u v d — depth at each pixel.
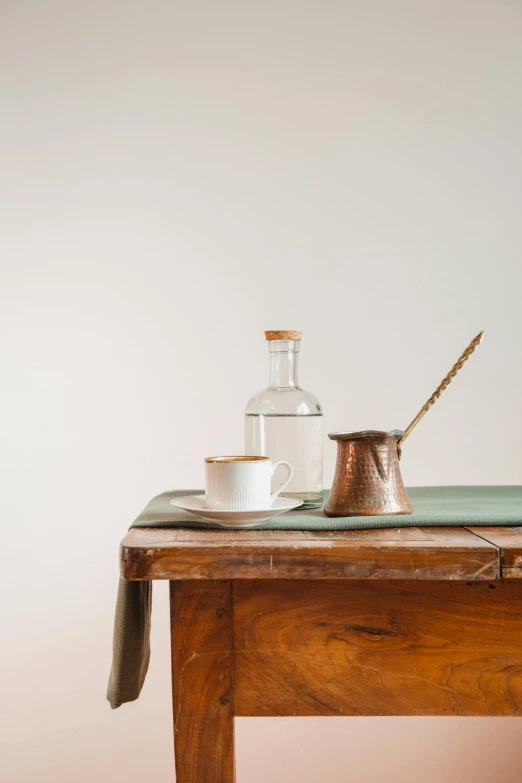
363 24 2.27
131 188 2.26
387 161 2.26
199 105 2.27
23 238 2.25
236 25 2.27
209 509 1.16
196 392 2.26
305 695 1.08
